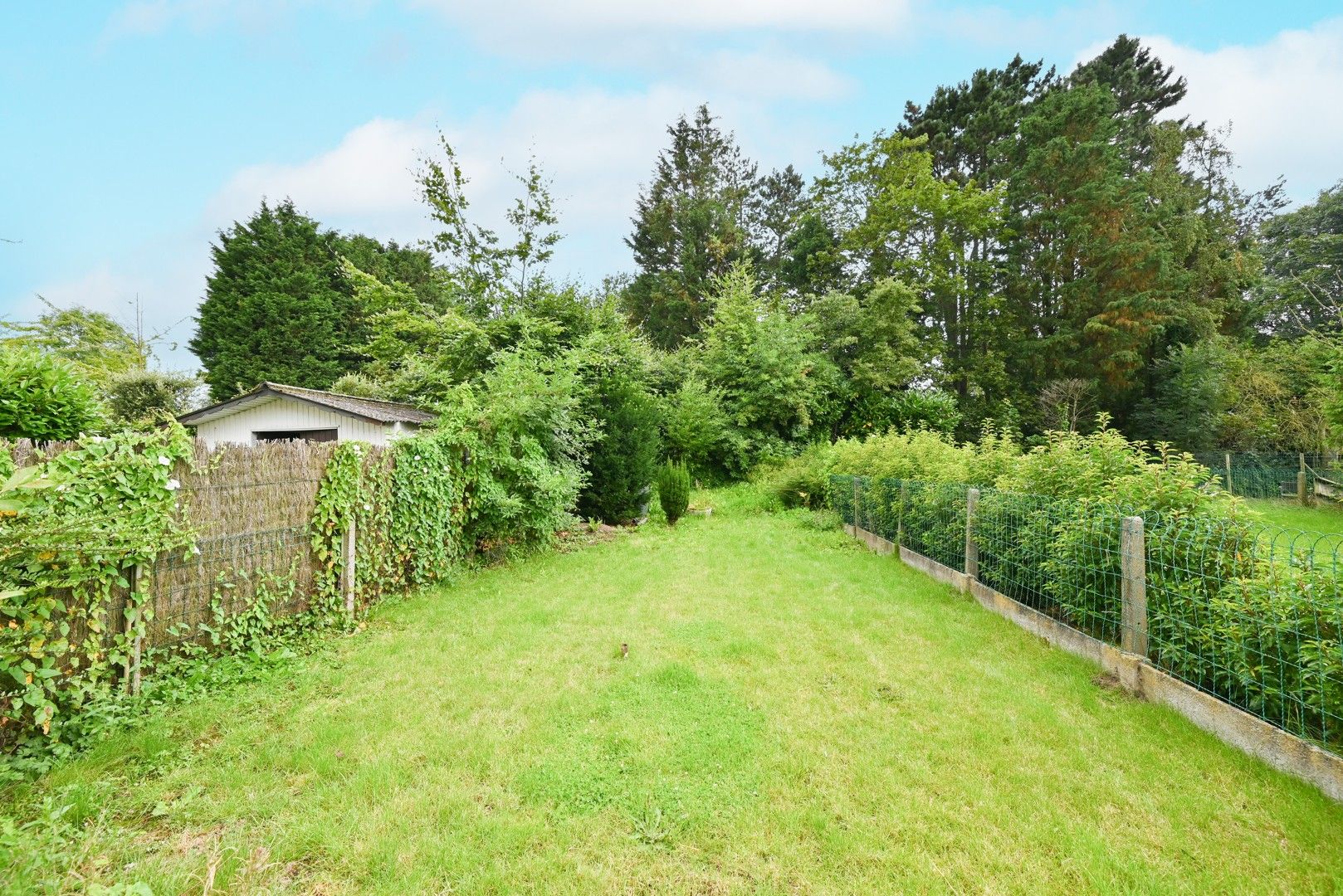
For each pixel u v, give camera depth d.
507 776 2.76
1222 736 3.09
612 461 10.87
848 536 9.73
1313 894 2.04
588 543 9.24
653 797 2.59
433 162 18.06
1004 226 24.48
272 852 2.23
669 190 30.56
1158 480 4.09
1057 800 2.59
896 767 2.84
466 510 7.24
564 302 15.55
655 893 2.05
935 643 4.64
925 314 24.50
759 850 2.26
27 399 5.39
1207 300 22.98
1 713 2.90
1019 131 24.00
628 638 4.76
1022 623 5.03
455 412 7.31
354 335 27.28
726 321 19.14
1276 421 18.95
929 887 2.07
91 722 3.19
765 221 32.56
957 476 6.92
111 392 18.02
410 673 4.05
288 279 25.78
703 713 3.39
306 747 3.01
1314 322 25.70
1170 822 2.44
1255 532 3.31
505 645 4.59
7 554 2.53
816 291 25.92
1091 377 21.88
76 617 3.26
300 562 4.90
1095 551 4.24
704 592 6.19
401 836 2.33
